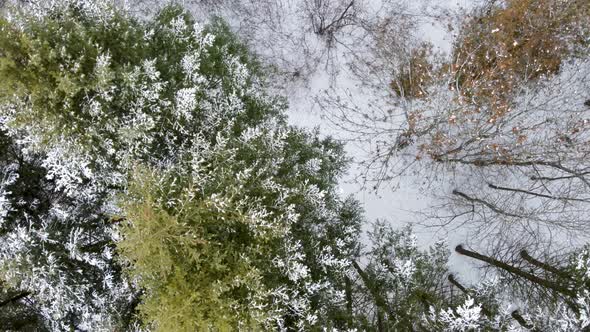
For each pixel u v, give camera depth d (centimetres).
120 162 484
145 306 436
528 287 678
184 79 535
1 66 398
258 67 740
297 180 555
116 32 475
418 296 620
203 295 436
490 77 726
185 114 502
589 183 711
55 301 486
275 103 693
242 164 504
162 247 411
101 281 541
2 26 417
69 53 439
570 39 744
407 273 613
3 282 498
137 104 478
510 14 738
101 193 541
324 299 584
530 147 765
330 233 642
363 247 731
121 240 448
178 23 555
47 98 439
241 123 583
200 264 442
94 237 550
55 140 445
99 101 463
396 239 686
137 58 495
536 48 754
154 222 400
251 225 451
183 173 482
